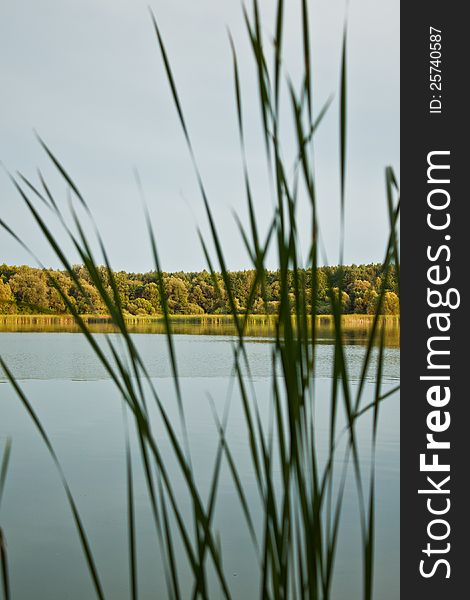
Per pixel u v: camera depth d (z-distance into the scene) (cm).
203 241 51
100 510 252
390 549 213
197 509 51
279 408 52
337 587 181
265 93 48
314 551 51
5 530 229
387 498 264
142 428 51
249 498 264
